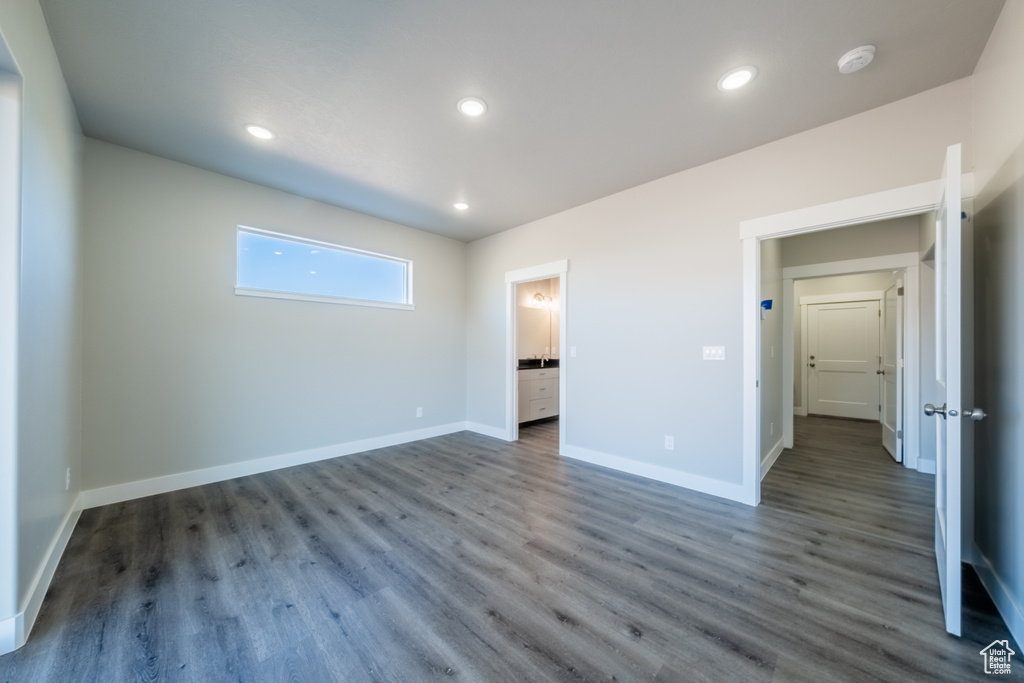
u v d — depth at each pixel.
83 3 1.62
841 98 2.22
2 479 1.46
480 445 4.48
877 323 5.82
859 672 1.34
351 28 1.76
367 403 4.25
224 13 1.68
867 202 2.32
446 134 2.63
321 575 1.94
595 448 3.75
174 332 3.07
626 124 2.49
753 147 2.76
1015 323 1.55
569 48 1.87
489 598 1.76
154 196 2.98
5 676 1.34
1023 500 1.47
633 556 2.11
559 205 3.91
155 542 2.25
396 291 4.61
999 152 1.69
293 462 3.70
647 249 3.35
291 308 3.71
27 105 1.54
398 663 1.40
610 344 3.62
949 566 1.52
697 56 1.91
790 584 1.85
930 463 3.46
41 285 1.77
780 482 3.23
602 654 1.44
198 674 1.35
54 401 2.00
